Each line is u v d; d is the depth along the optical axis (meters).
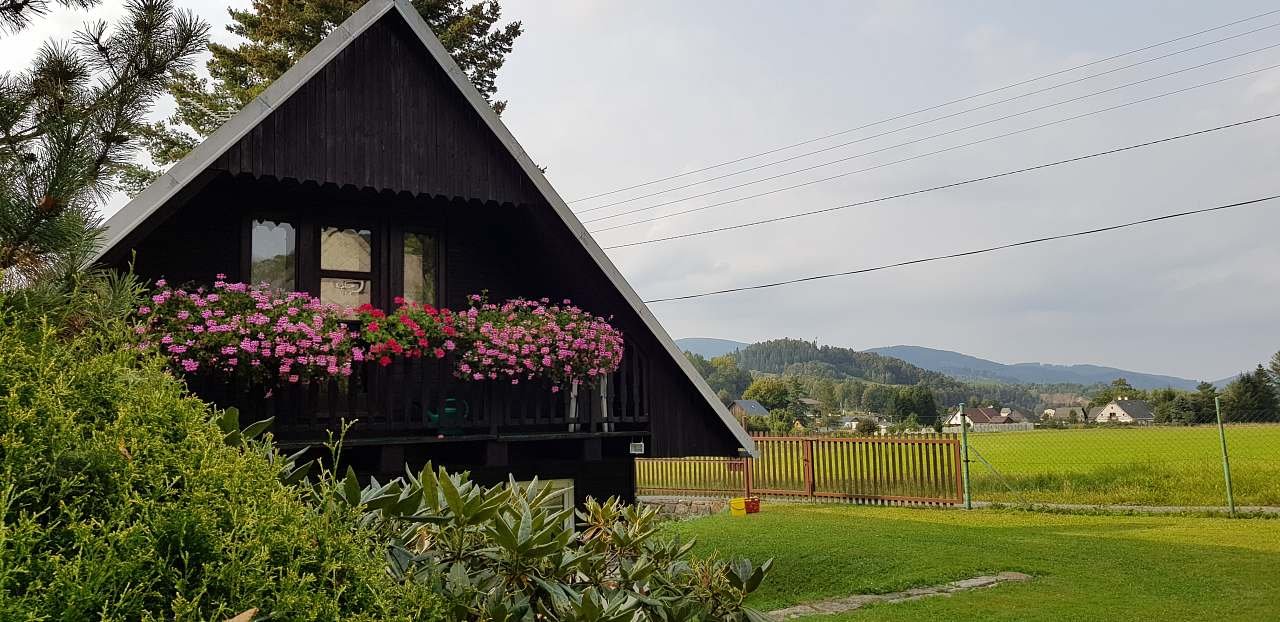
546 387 9.76
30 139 4.16
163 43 4.76
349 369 8.08
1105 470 22.53
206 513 2.10
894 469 22.36
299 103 8.73
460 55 25.66
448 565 3.48
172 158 23.88
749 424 58.12
